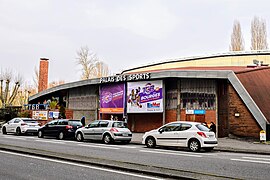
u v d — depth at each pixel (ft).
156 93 90.84
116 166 31.40
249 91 75.05
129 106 96.07
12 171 29.86
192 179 26.08
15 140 66.69
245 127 72.23
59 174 28.45
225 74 77.56
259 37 148.66
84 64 188.85
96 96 107.96
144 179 26.61
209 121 82.17
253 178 27.25
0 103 207.41
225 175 28.76
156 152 48.67
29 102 139.54
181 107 87.04
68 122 74.95
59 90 120.26
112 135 63.82
